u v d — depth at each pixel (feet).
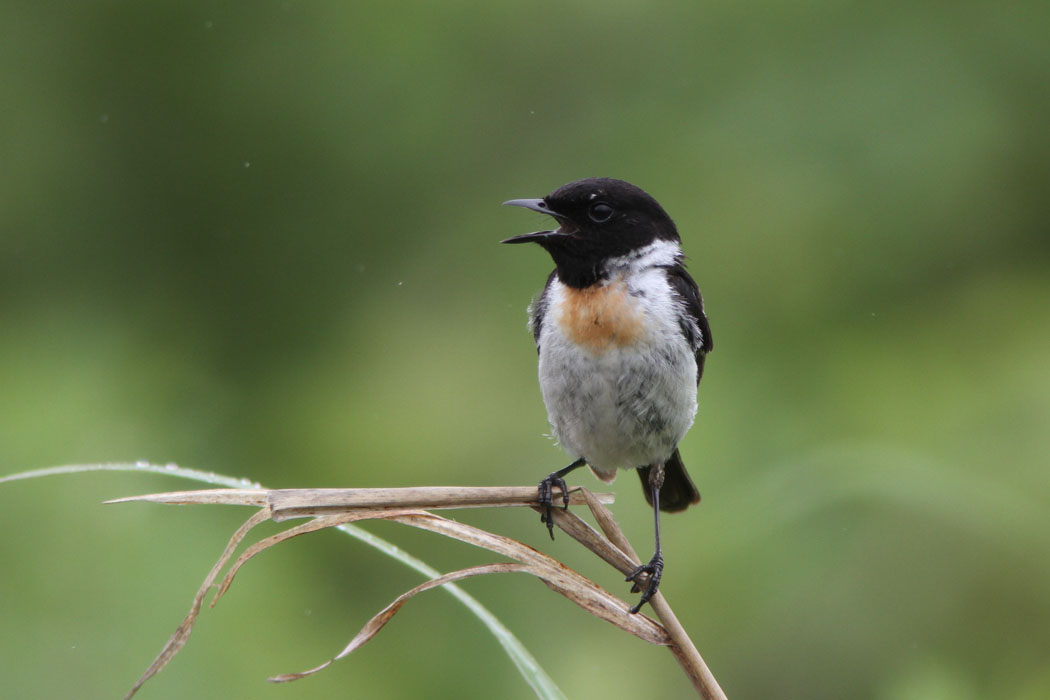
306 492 17.78
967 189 40.70
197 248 43.65
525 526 37.47
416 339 42.78
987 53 41.34
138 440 37.68
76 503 34.45
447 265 43.24
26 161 42.39
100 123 43.29
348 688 33.09
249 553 17.31
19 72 42.63
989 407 38.73
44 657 31.45
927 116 40.81
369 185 43.73
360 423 41.37
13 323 40.63
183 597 33.01
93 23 43.19
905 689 31.37
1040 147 40.91
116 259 42.98
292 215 43.83
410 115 43.83
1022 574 32.94
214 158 43.70
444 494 18.42
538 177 43.16
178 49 43.50
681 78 43.32
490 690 34.71
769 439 38.14
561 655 35.12
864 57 41.73
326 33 43.96
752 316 40.60
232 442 40.14
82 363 39.81
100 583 32.89
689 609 34.14
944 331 40.47
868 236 40.86
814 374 39.73
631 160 42.45
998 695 31.96
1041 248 41.24
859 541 33.86
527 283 42.57
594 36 44.32
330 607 34.83
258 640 32.68
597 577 36.37
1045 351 39.50
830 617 33.22
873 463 33.86
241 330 43.29
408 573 36.50
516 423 40.86
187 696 31.37
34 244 42.22
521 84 44.29
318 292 43.65
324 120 43.57
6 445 35.70
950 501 33.50
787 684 32.91
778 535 34.01
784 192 40.91
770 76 42.27
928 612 32.96
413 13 44.16
